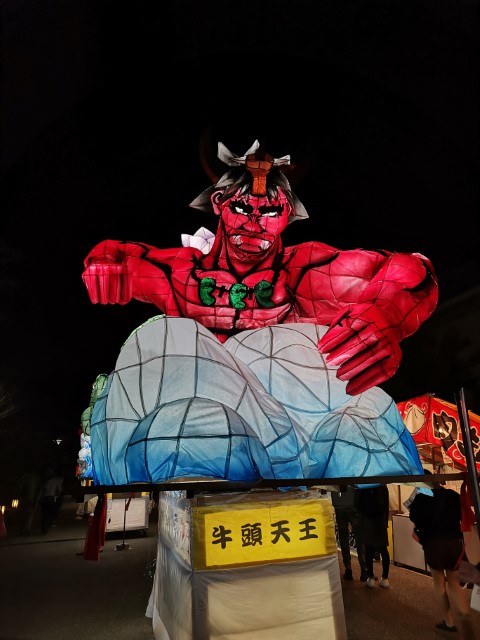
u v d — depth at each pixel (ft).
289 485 8.95
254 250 13.19
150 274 13.43
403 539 21.89
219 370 10.36
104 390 10.86
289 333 12.14
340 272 12.84
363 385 10.18
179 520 11.60
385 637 13.69
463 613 12.78
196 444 8.84
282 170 13.98
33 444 51.06
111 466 9.60
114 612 16.57
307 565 10.61
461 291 22.62
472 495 9.52
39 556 25.82
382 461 10.18
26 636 14.44
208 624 9.73
